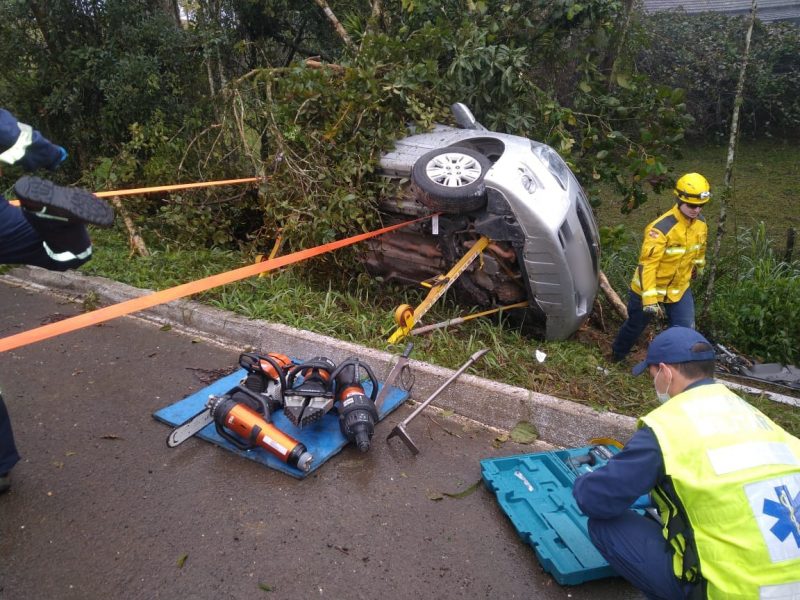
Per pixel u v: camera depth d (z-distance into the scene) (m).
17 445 3.54
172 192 6.50
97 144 8.46
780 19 18.94
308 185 5.52
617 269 7.27
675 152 6.58
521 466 3.50
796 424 4.24
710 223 10.30
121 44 7.86
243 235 7.23
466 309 5.42
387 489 3.37
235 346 4.92
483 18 6.70
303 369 3.68
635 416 3.96
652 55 15.34
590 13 6.55
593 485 2.38
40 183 2.25
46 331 2.67
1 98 8.26
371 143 5.34
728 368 5.82
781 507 2.06
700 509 2.14
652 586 2.38
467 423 4.09
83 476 3.32
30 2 7.69
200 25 8.12
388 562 2.89
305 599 2.66
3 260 2.64
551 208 4.69
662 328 6.40
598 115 6.77
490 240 4.81
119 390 4.18
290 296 5.33
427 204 4.74
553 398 4.06
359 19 7.38
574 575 2.75
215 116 7.56
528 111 6.67
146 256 6.24
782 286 6.41
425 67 5.80
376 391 3.90
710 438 2.19
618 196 11.90
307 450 3.51
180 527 3.01
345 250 5.54
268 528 3.04
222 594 2.65
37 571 2.71
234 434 3.59
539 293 4.87
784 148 15.30
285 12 8.48
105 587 2.65
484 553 2.97
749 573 2.03
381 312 5.29
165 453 3.54
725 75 15.30
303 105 5.71
